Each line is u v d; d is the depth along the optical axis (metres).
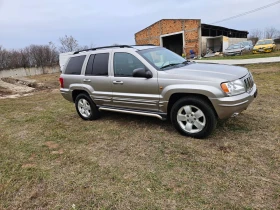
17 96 10.23
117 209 2.23
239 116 4.38
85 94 5.00
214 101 3.21
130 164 3.05
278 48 21.31
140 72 3.75
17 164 3.32
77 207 2.31
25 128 5.00
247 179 2.52
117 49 4.32
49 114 6.05
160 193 2.41
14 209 2.37
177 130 3.79
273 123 3.95
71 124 5.00
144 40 31.41
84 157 3.36
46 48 33.38
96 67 4.64
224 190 2.37
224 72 3.46
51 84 14.61
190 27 26.86
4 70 28.17
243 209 2.10
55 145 3.91
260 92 6.18
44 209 2.33
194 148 3.31
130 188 2.54
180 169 2.83
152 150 3.39
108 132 4.27
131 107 4.20
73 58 5.23
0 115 6.43
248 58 15.59
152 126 4.35
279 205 2.11
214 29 31.33
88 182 2.72
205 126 3.44
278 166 2.71
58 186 2.69
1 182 2.86
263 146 3.20
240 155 3.02
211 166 2.82
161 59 4.13
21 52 31.86
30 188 2.70
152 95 3.80
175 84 3.51
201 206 2.18
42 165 3.23
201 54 27.08
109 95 4.45
